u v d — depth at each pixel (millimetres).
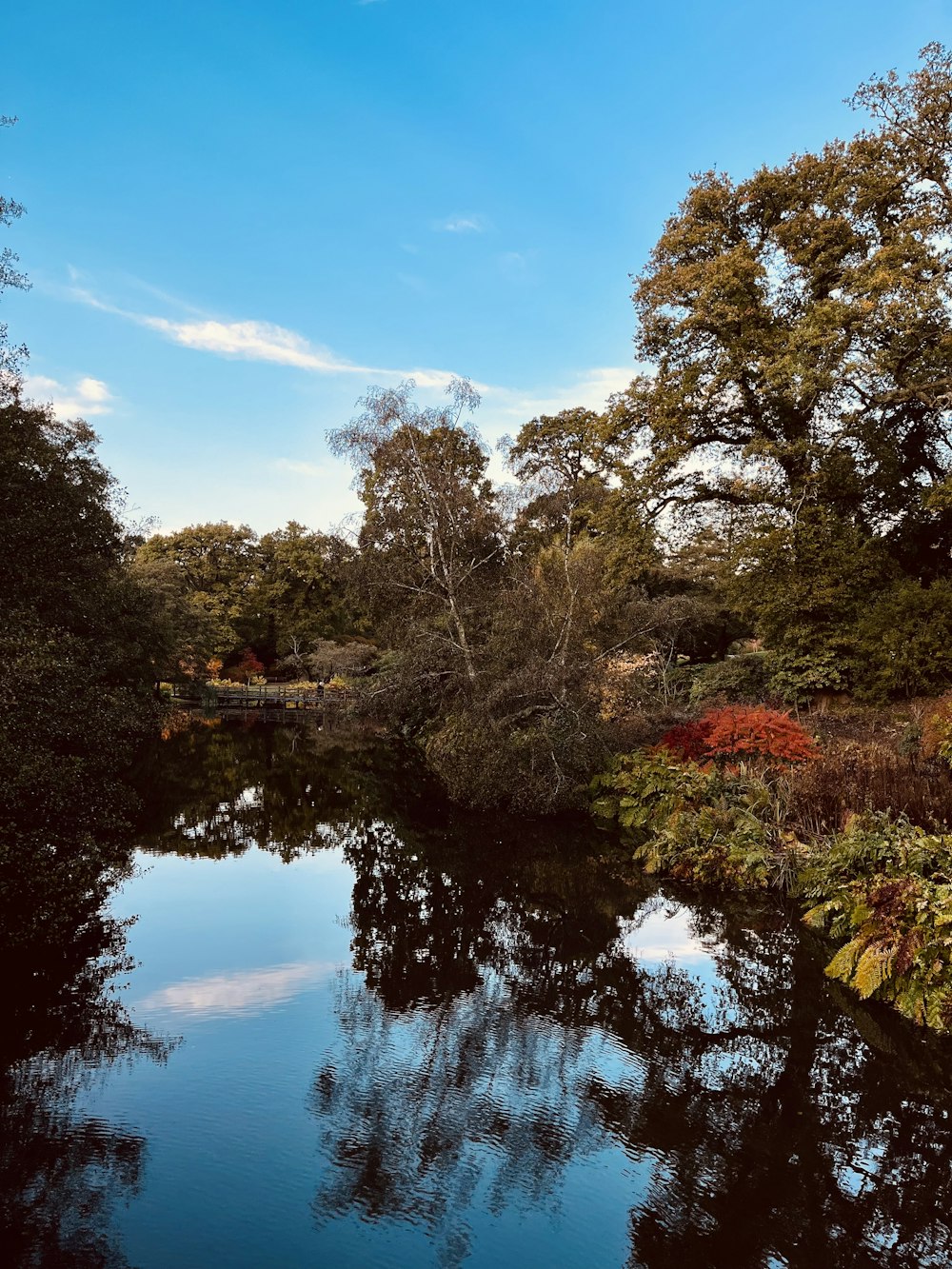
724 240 19141
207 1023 6535
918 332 17062
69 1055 5980
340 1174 4602
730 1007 6754
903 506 19172
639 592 20406
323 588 57625
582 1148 4871
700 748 13852
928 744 12141
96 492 14227
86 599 12352
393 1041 6234
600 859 11688
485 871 11242
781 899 9586
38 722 8422
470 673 15617
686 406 18688
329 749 26375
